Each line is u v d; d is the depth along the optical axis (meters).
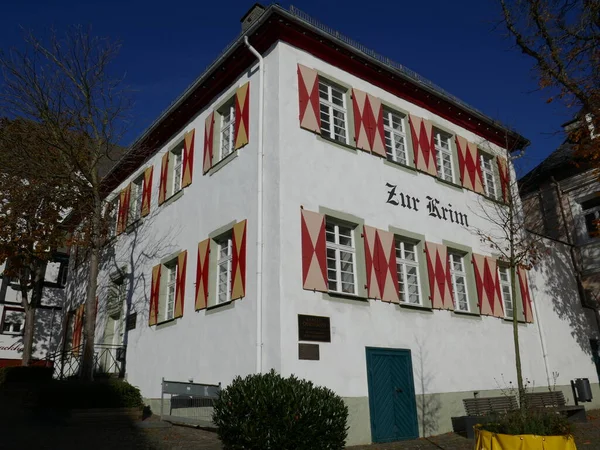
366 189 12.29
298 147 11.24
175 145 15.62
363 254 11.49
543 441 6.39
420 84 14.61
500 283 15.21
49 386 12.05
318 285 10.31
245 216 11.34
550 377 15.09
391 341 11.30
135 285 16.06
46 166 14.85
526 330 15.04
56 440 8.94
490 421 7.52
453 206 14.55
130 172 18.61
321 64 12.66
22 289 21.05
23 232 18.38
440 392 11.89
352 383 10.25
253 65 12.55
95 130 14.78
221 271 12.31
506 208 15.09
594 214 19.05
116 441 9.04
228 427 7.50
